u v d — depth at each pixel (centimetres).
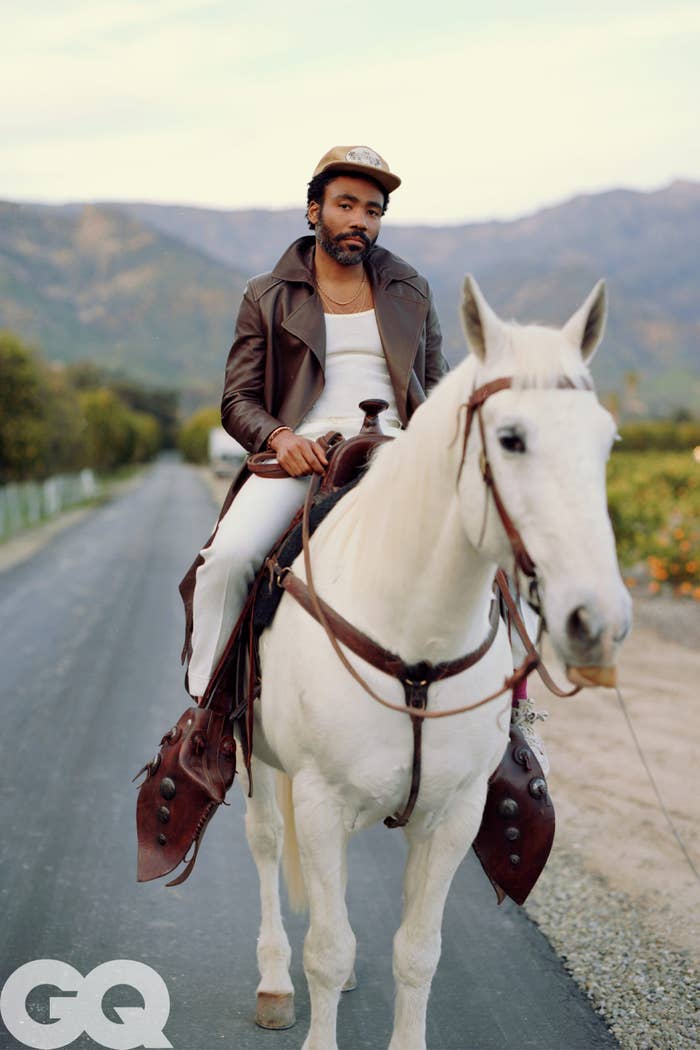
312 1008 287
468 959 393
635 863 486
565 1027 342
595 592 203
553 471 213
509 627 309
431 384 353
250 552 318
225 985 375
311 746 279
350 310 341
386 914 438
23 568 1691
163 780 325
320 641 281
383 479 276
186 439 11231
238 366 342
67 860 490
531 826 311
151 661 955
